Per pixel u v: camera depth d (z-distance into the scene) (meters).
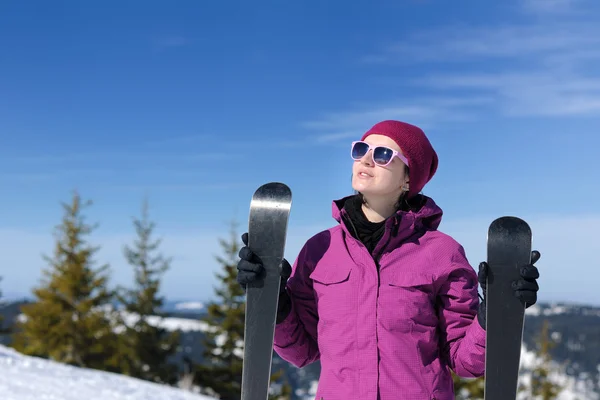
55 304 27.97
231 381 24.72
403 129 2.21
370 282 2.03
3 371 7.41
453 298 2.07
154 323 27.30
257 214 2.11
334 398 1.98
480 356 1.96
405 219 2.07
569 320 112.62
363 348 1.97
